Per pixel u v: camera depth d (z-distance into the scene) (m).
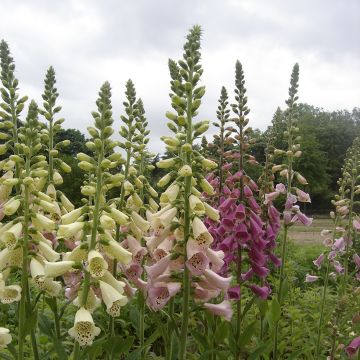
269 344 0.88
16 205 0.65
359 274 1.17
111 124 0.63
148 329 1.19
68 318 1.04
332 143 10.15
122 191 0.84
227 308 0.71
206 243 0.68
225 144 1.04
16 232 0.64
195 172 0.69
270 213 1.05
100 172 0.62
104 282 0.61
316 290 1.47
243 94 1.01
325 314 1.25
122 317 1.18
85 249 0.61
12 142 0.78
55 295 0.68
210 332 0.85
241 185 0.97
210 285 0.70
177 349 0.73
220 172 1.03
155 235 0.70
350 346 0.92
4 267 0.66
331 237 1.27
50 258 0.66
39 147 0.70
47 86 0.87
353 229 1.20
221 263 0.70
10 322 1.06
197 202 0.67
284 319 1.32
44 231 0.78
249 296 1.40
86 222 0.62
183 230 0.71
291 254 2.12
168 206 0.70
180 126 0.75
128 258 0.62
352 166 1.19
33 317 0.65
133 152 0.86
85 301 0.60
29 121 0.68
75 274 0.70
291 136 1.11
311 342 1.13
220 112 1.04
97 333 0.58
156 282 0.70
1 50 0.79
